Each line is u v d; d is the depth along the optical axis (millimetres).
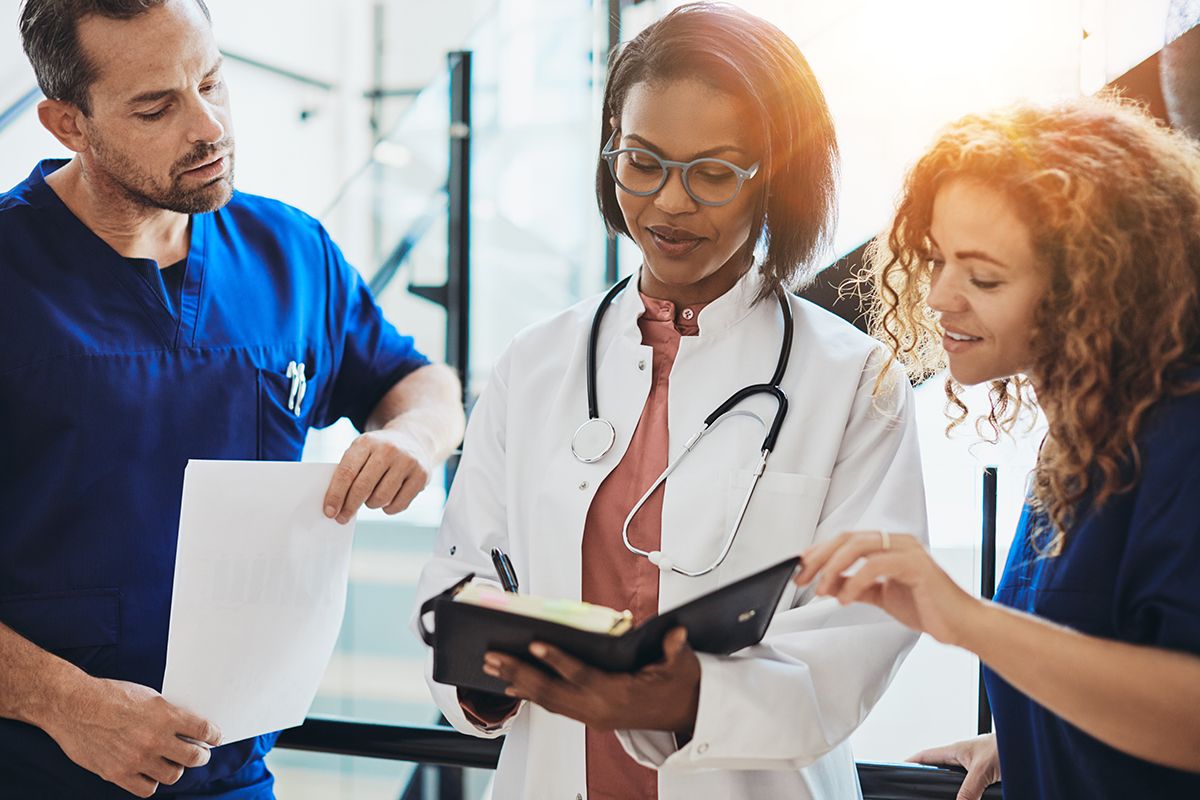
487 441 1279
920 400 1812
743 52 1104
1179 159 933
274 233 1459
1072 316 888
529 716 1174
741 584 863
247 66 4078
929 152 976
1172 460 855
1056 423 936
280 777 3455
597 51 3709
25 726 1231
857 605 1085
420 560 3545
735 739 953
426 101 3961
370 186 4113
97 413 1263
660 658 917
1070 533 954
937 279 966
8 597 1230
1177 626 813
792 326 1206
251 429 1371
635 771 1120
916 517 1101
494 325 3918
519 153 3877
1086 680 800
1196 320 901
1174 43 1464
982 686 1449
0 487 1249
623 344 1225
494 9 3938
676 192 1080
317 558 1176
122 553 1263
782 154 1147
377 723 1412
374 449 1203
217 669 1118
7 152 2832
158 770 1113
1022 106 973
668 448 1174
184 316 1338
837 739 1027
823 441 1148
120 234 1310
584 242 3801
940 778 1231
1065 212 875
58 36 1187
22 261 1277
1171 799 896
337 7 4613
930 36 1956
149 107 1191
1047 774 976
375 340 1551
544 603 891
